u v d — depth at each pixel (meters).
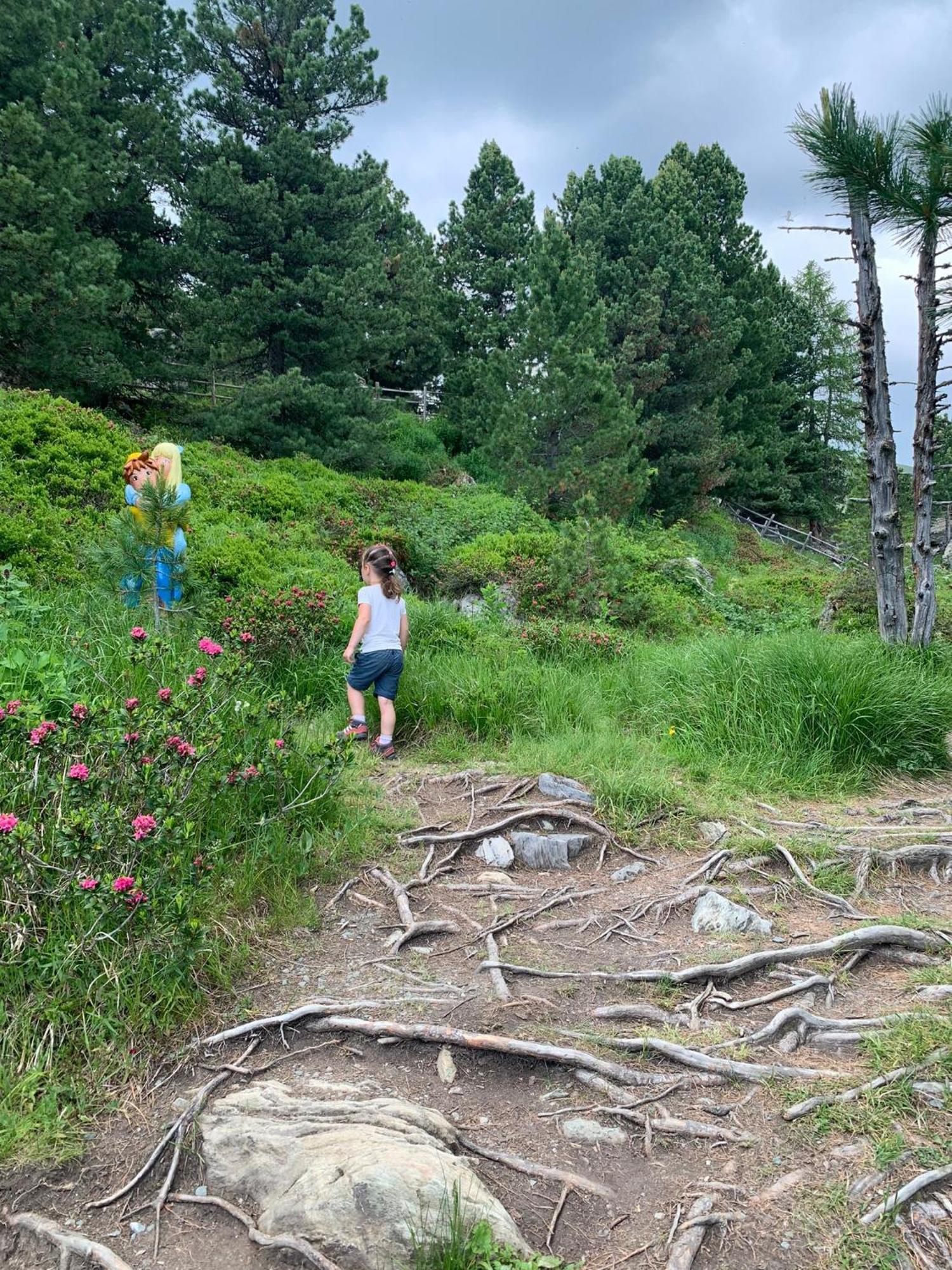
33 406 12.54
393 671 5.94
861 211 6.70
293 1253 2.05
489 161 29.75
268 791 4.27
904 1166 2.22
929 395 7.38
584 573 12.16
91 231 19.09
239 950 3.31
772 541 35.66
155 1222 2.21
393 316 22.58
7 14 15.98
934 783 5.66
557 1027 2.90
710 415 30.66
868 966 3.34
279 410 20.27
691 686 6.62
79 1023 2.77
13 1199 2.26
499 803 4.92
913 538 7.60
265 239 20.12
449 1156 2.26
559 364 21.66
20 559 7.68
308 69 20.16
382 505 17.28
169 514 6.74
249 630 6.80
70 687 4.70
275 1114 2.48
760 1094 2.57
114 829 3.01
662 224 31.23
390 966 3.34
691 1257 2.01
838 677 6.19
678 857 4.41
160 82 20.05
